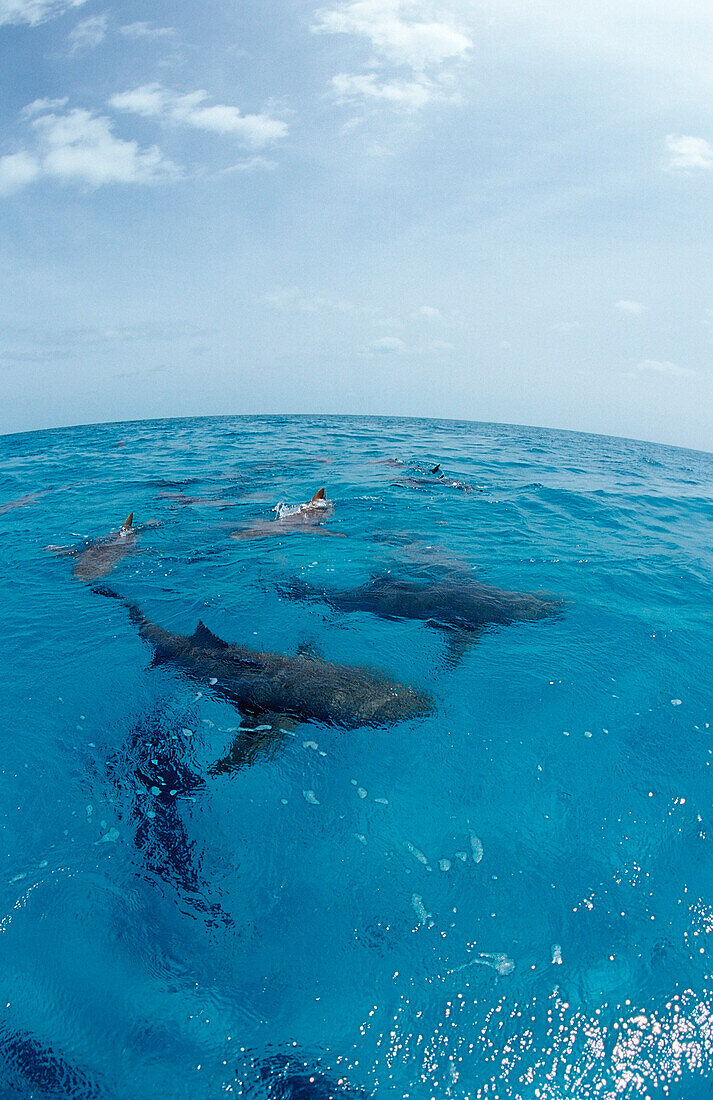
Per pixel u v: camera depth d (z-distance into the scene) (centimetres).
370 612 799
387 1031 328
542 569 971
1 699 612
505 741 542
